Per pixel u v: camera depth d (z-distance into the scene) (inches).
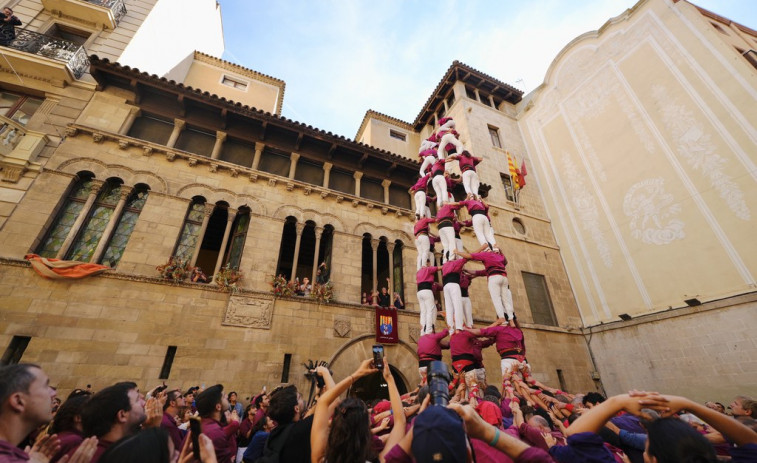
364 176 597.9
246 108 498.9
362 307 461.4
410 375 443.2
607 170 652.7
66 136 402.0
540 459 73.3
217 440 132.3
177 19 655.1
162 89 462.3
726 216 471.2
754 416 181.3
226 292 394.3
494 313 561.6
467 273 303.7
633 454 120.4
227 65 773.3
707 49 532.7
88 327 321.4
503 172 779.4
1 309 301.6
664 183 552.4
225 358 359.3
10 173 355.3
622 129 638.5
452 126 401.4
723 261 464.1
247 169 483.2
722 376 438.0
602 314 607.2
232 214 452.1
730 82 495.8
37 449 80.8
